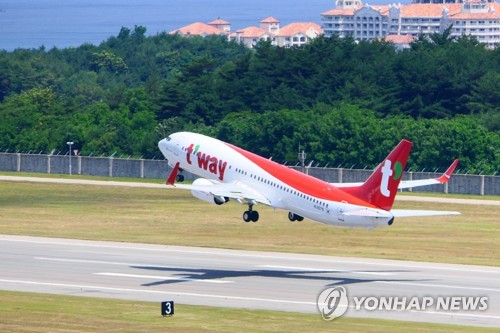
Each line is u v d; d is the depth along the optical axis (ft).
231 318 577.84
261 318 579.07
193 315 584.81
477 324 570.46
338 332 546.67
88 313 588.91
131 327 552.41
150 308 605.73
